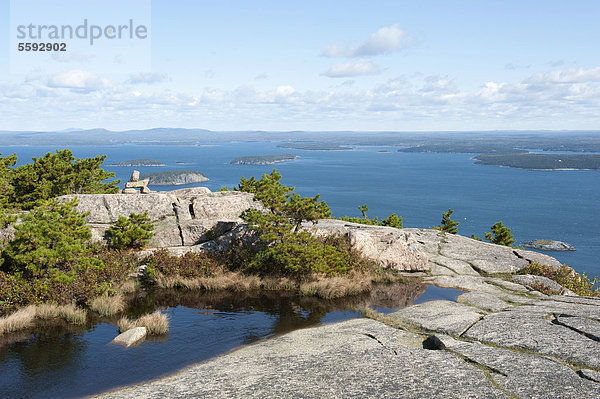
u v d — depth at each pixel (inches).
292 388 354.9
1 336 517.3
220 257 834.8
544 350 431.2
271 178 880.3
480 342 461.7
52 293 605.9
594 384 352.8
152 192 991.6
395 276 830.5
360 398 333.1
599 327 490.3
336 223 1043.9
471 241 1106.1
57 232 641.6
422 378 369.1
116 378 405.4
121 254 791.1
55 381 399.2
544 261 946.1
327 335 503.5
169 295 714.2
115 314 609.6
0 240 708.7
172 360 450.0
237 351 469.1
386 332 508.1
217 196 1008.9
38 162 1096.8
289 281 768.3
